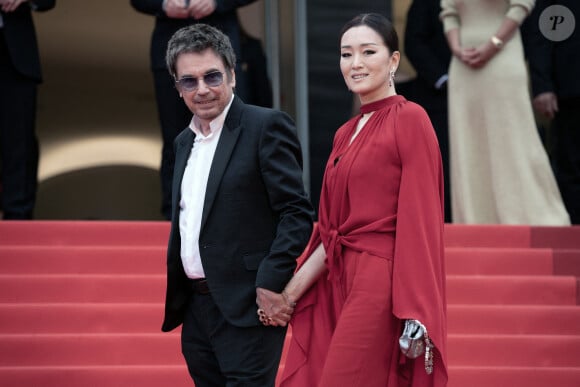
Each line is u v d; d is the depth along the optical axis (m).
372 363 6.61
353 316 6.63
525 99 12.58
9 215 13.06
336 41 16.22
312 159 16.08
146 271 11.46
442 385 6.54
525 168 12.54
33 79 13.04
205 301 7.00
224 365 6.90
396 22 17.30
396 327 6.70
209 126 7.11
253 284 6.90
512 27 12.45
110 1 18.89
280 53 16.03
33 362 10.11
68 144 19.09
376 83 6.98
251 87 15.73
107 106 19.11
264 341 6.90
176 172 7.23
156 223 12.00
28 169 13.16
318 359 6.98
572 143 13.01
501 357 10.26
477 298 11.09
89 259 11.45
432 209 6.67
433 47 14.43
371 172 6.78
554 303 11.09
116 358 10.15
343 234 6.87
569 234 12.03
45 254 11.41
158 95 12.75
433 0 14.34
